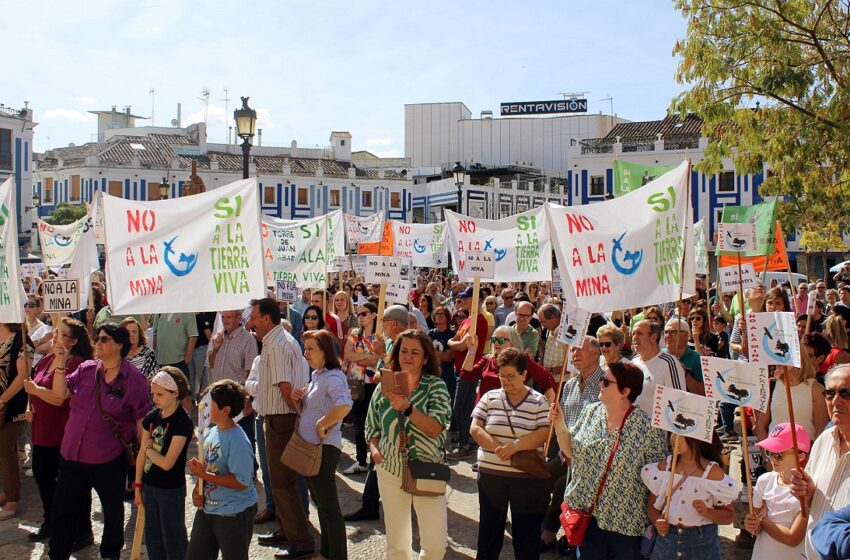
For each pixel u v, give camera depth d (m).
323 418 6.04
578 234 6.37
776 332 4.46
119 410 6.33
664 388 4.55
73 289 6.52
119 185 54.69
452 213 12.97
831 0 13.57
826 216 16.09
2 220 6.63
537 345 9.30
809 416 6.32
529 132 74.62
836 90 13.84
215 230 6.62
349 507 7.94
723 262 12.69
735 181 42.91
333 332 10.59
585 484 4.97
